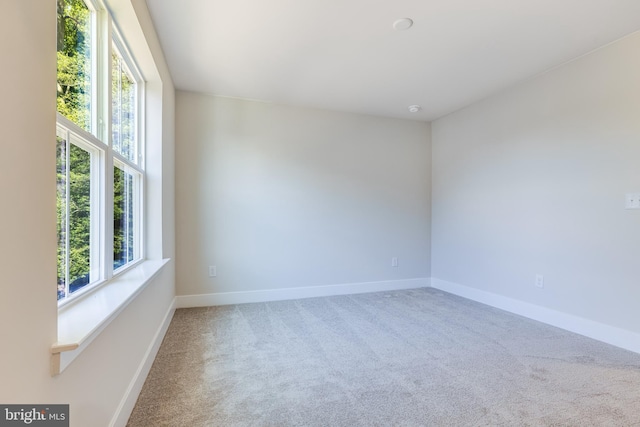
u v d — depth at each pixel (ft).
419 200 14.82
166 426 4.96
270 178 12.50
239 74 10.07
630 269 7.86
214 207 11.84
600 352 7.69
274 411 5.38
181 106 11.44
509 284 11.07
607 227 8.31
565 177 9.30
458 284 13.41
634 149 7.78
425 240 14.94
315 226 13.14
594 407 5.47
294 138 12.83
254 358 7.39
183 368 6.87
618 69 8.05
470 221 12.76
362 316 10.52
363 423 5.08
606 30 7.64
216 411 5.36
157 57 7.90
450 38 8.01
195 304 11.62
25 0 2.53
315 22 7.36
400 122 14.48
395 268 14.42
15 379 2.37
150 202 8.54
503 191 11.28
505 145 11.22
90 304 4.23
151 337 7.04
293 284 12.84
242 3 6.64
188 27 7.53
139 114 8.25
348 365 7.07
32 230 2.61
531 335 8.82
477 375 6.61
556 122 9.54
